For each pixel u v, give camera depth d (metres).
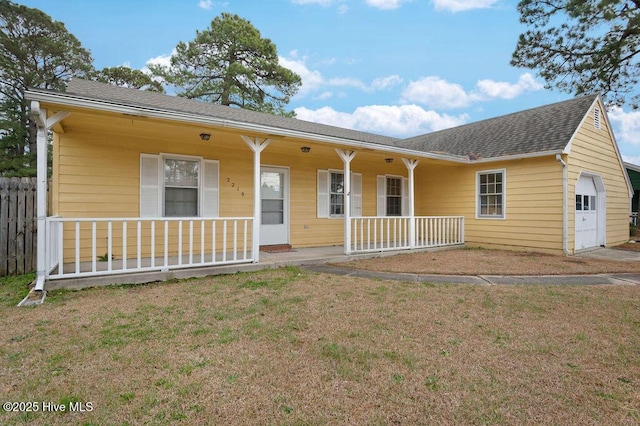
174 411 2.07
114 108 4.73
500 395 2.27
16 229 6.00
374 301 4.39
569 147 8.46
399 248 8.61
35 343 3.01
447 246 9.78
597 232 10.40
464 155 10.45
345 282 5.43
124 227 5.20
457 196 10.88
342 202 10.09
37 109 4.25
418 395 2.26
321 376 2.50
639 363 2.74
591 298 4.58
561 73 13.25
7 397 2.19
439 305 4.25
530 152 8.84
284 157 8.88
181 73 21.41
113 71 22.06
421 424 1.97
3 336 3.16
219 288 4.97
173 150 7.25
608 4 10.97
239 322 3.58
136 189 6.89
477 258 7.82
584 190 9.75
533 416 2.05
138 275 5.23
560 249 8.55
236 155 8.07
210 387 2.33
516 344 3.09
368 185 10.73
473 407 2.13
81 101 4.48
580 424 1.98
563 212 8.50
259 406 2.13
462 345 3.06
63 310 3.92
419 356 2.84
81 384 2.35
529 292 4.89
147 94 7.80
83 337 3.15
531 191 9.12
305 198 9.31
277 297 4.53
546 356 2.86
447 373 2.56
